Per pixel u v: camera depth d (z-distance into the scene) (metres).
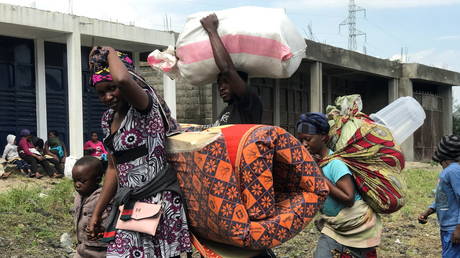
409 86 23.22
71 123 12.66
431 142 26.25
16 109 13.22
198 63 3.39
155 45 14.23
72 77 12.58
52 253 6.12
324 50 18.25
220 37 3.32
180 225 2.95
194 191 2.88
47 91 13.70
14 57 13.16
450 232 4.34
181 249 2.93
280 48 3.31
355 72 21.33
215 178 2.77
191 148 2.83
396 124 4.80
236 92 3.34
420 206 10.59
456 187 4.25
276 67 3.37
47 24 12.09
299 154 2.99
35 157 11.28
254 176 2.84
